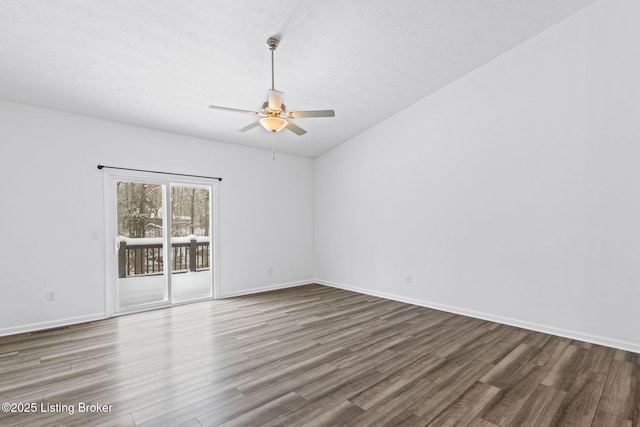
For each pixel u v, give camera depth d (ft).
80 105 12.09
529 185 11.70
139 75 10.90
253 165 17.87
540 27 11.26
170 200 15.15
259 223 18.06
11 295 11.25
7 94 11.02
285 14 9.16
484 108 12.91
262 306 14.88
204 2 8.37
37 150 11.79
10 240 11.26
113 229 13.46
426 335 11.07
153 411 6.63
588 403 6.90
